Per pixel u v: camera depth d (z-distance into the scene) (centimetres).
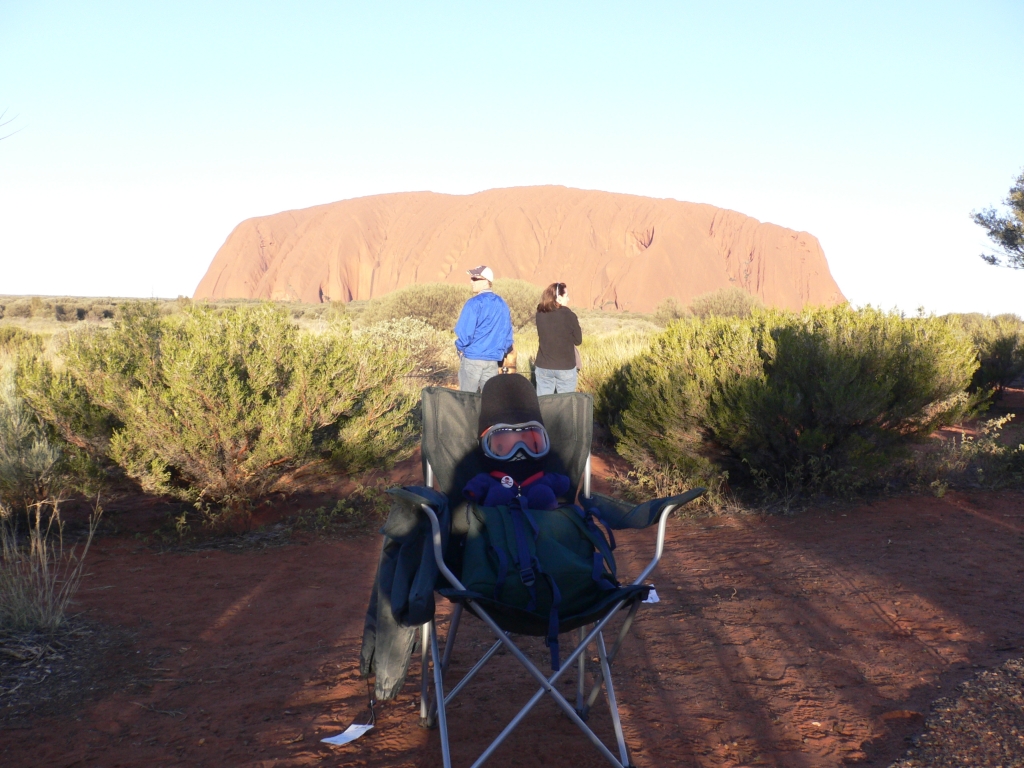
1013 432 1090
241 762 293
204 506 688
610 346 1525
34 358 691
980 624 412
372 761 292
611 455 1012
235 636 430
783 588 493
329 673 378
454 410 347
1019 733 285
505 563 266
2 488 619
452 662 393
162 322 686
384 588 295
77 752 303
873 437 748
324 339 699
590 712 333
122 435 611
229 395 613
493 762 290
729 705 335
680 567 557
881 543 585
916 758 280
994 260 2416
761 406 709
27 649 400
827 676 360
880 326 802
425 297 3359
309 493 771
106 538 635
